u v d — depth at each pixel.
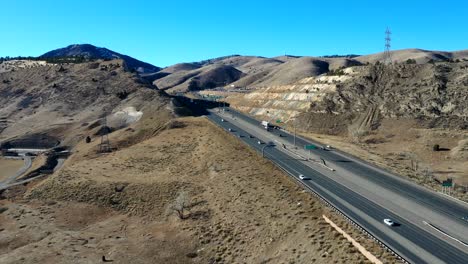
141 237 64.62
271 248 53.22
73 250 58.81
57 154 120.31
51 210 75.56
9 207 77.50
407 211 56.38
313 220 55.31
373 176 74.50
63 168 96.06
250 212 63.88
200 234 62.59
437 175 90.19
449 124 121.38
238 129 125.00
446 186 66.06
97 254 57.97
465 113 122.38
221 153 93.88
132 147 110.44
